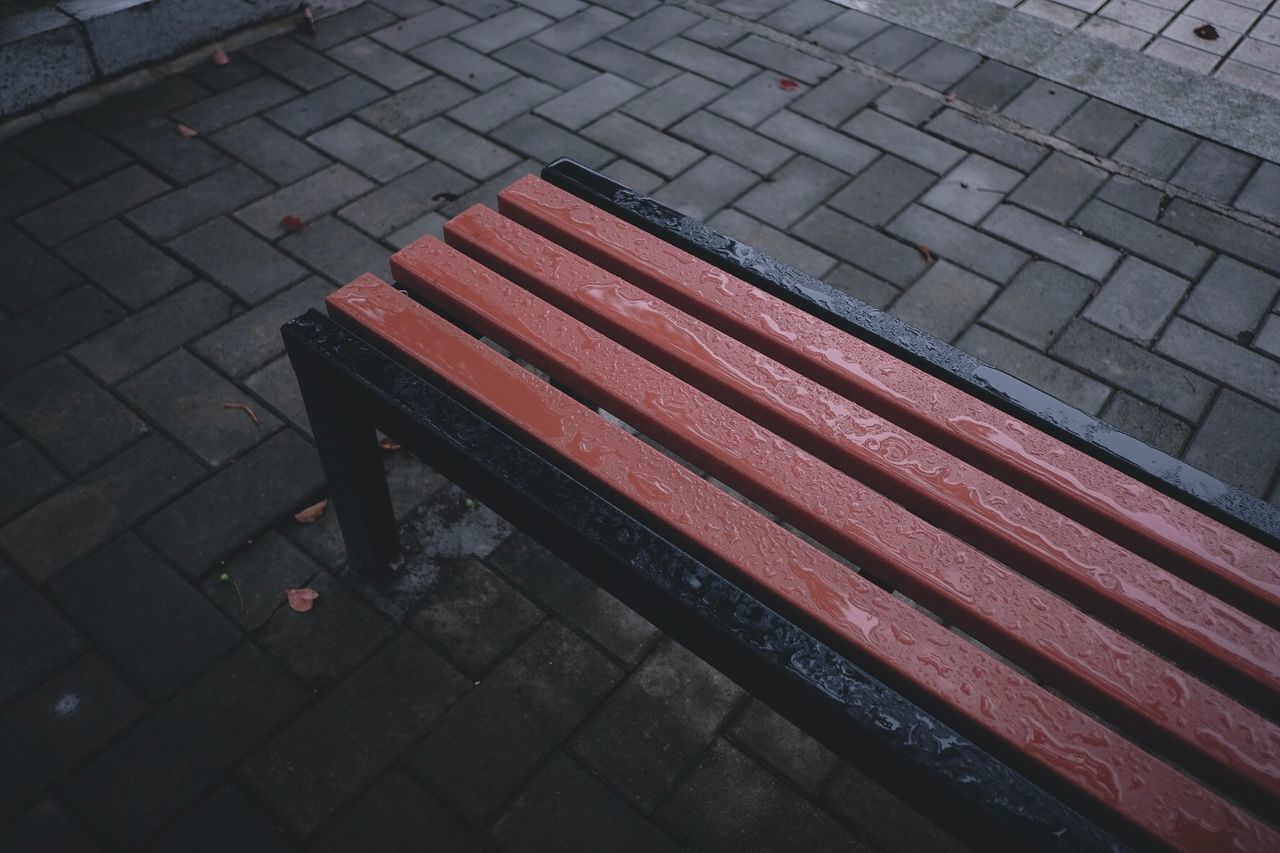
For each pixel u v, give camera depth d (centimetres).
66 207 341
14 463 259
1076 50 459
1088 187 382
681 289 195
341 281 321
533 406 168
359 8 463
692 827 201
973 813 122
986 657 137
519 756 210
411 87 412
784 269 203
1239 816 122
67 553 239
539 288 194
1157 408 300
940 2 489
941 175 383
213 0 411
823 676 132
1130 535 158
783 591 143
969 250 351
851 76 436
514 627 232
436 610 234
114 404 276
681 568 143
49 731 208
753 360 180
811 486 157
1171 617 144
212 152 370
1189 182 388
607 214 214
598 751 212
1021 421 176
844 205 366
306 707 215
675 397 171
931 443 175
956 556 148
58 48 372
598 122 398
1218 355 318
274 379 286
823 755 214
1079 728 129
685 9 477
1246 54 464
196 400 279
